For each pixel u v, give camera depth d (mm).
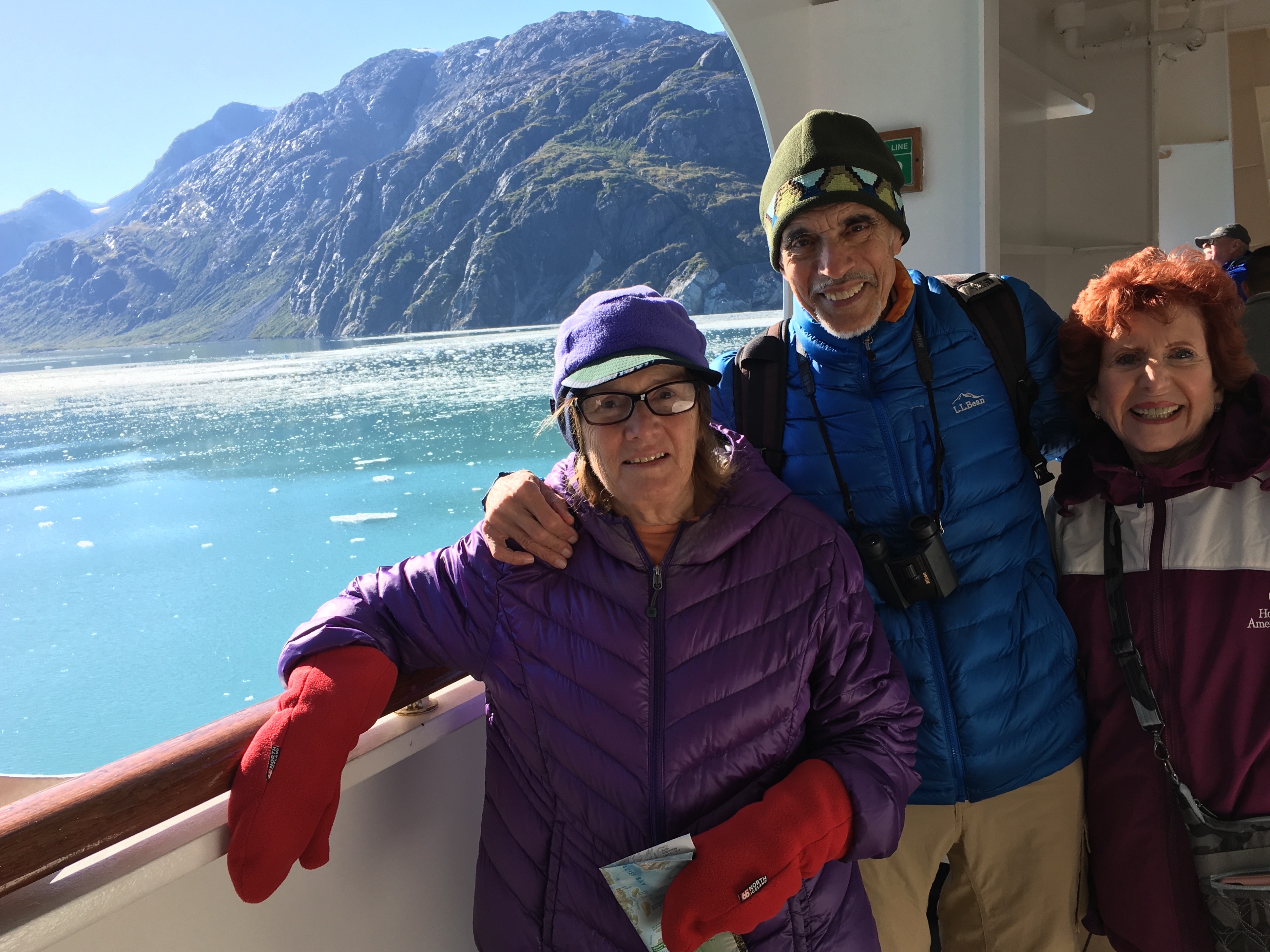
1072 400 1315
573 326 934
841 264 1175
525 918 1010
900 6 2457
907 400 1256
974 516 1247
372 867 1113
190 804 790
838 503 1280
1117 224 3676
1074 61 3600
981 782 1235
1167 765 1151
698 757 935
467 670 1029
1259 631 1104
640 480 905
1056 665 1254
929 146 2475
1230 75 7492
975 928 1357
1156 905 1199
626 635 941
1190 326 1112
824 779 913
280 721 846
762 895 828
